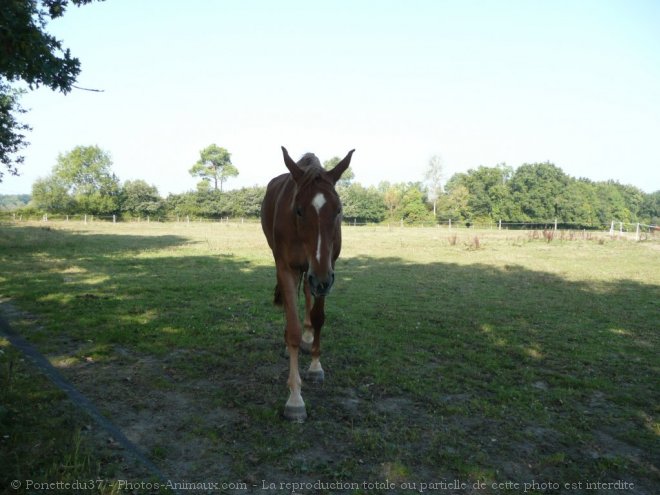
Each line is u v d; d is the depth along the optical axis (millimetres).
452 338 6152
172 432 3314
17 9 3691
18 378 4043
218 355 5094
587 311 8055
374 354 5316
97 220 48938
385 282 10797
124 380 4250
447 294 9438
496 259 16062
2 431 3105
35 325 5984
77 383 4121
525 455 3211
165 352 5094
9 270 10836
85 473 2701
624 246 21453
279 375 4523
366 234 31375
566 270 13414
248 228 37906
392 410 3855
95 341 5375
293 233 3732
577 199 54469
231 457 3020
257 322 6562
